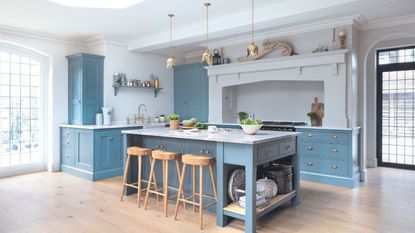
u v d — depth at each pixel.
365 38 4.96
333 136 4.65
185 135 3.32
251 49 3.51
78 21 4.77
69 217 3.28
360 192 4.25
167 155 3.34
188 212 3.45
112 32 5.45
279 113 5.96
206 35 5.01
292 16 4.02
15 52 5.34
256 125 3.28
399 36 4.78
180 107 7.16
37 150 5.69
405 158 5.96
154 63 6.86
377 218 3.24
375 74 6.10
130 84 6.15
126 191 4.11
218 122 6.18
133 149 3.71
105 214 3.37
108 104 5.90
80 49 6.05
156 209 3.55
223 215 3.03
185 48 6.82
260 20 4.26
